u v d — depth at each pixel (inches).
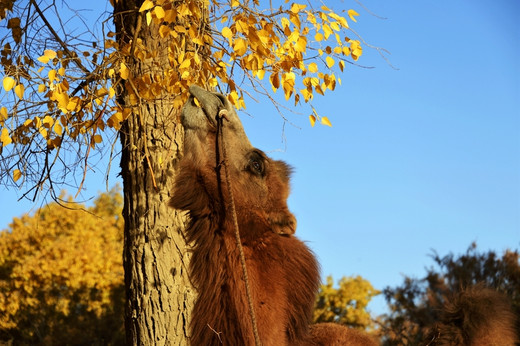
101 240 828.0
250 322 166.4
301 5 214.5
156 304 233.3
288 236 180.9
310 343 217.9
